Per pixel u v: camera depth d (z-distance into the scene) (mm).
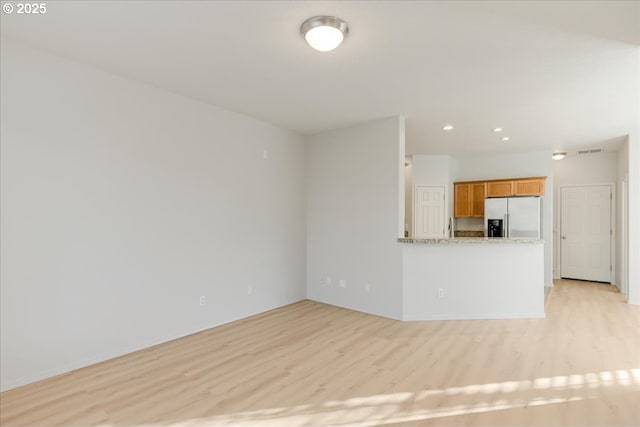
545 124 4676
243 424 2119
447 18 2236
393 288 4363
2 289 2494
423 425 2102
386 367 2920
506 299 4422
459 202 7039
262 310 4637
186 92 3609
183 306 3707
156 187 3467
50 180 2736
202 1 2074
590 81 3217
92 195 2986
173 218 3619
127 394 2467
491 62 2854
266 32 2430
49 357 2719
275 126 4859
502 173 6793
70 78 2859
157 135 3475
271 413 2238
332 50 2664
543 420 2137
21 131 2588
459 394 2467
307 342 3516
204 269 3922
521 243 4402
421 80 3236
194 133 3818
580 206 6895
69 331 2834
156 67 3006
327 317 4406
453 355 3172
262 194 4660
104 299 3061
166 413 2234
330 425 2107
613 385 2582
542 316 4391
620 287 5934
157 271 3471
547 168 6336
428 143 5906
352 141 4848
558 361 3021
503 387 2564
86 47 2654
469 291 4383
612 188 6523
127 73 3133
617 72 3014
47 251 2715
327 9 2152
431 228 6906
